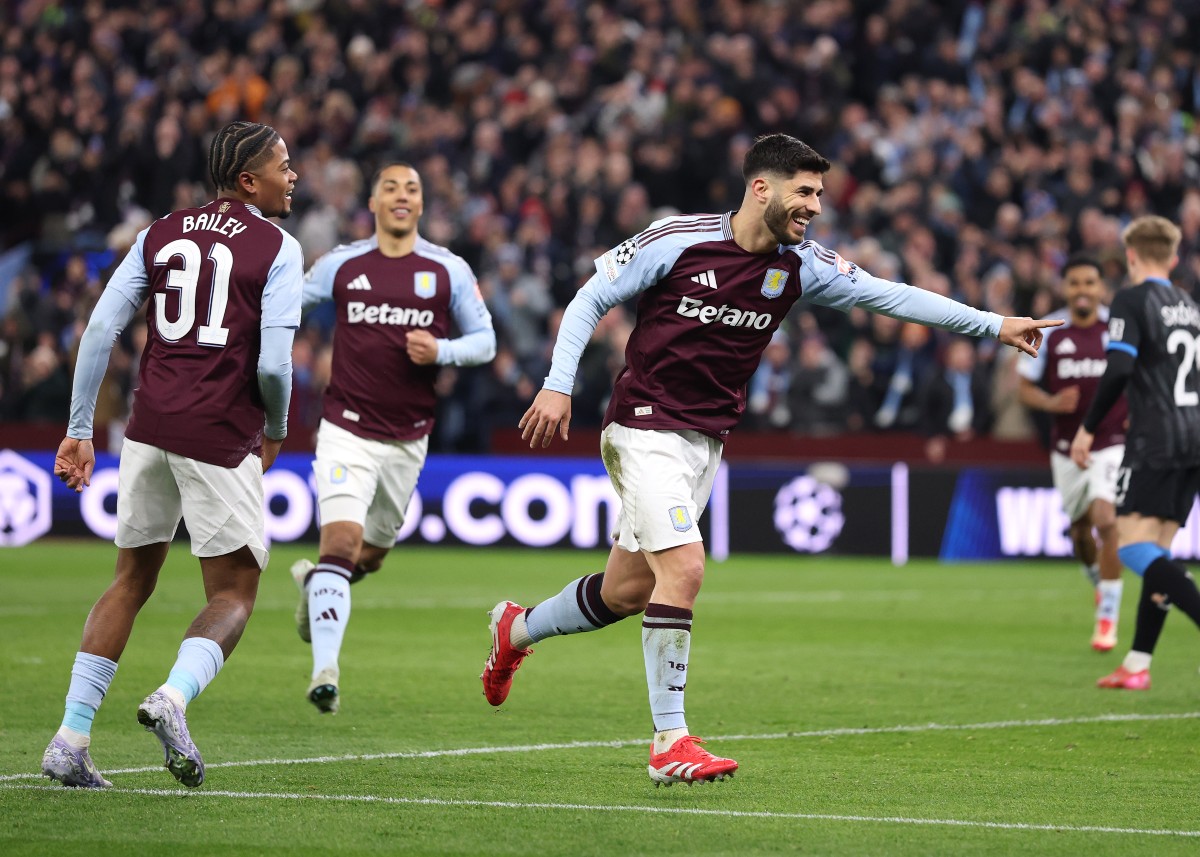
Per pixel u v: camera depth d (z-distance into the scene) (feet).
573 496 113.60
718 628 75.25
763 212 37.65
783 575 101.55
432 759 42.47
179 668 36.06
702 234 38.37
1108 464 68.74
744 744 45.78
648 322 39.06
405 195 56.90
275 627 73.46
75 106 156.66
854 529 113.19
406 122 148.66
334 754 43.11
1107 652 67.56
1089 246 120.88
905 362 116.78
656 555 38.42
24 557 107.14
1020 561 110.32
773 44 147.43
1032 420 113.09
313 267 57.88
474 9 160.66
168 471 37.91
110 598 38.19
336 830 33.73
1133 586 96.78
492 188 140.46
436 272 57.21
